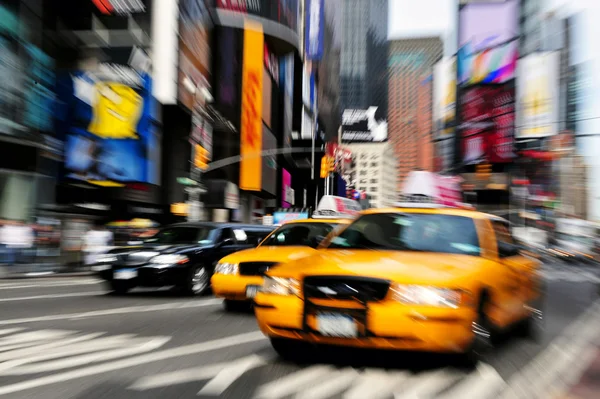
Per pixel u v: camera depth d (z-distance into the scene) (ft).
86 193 95.55
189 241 41.65
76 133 89.25
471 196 338.54
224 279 31.24
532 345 24.14
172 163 120.78
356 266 17.71
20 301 36.17
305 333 17.38
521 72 331.36
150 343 22.40
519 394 15.92
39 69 76.18
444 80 400.47
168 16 113.29
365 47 637.30
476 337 17.34
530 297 24.39
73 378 17.04
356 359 19.39
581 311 37.93
